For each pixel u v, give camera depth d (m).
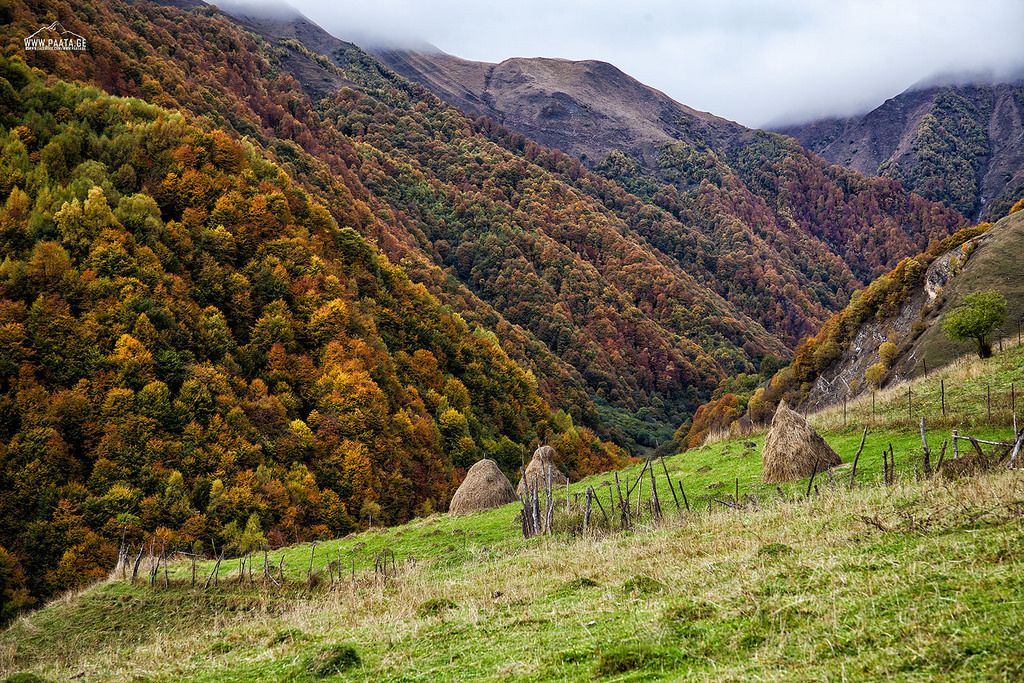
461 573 19.94
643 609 10.98
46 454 48.94
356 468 61.31
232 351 69.00
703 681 7.09
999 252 63.41
